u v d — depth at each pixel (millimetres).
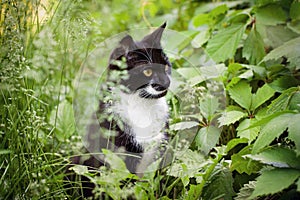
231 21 3230
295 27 3033
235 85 2631
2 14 2291
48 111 2652
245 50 2990
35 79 2520
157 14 4504
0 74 2180
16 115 2299
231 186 2168
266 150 1928
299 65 2438
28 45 2375
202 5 4012
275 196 2139
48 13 2379
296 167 1812
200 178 2195
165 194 2381
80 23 2320
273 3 3068
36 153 2256
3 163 2205
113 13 4051
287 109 2092
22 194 2127
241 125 2439
